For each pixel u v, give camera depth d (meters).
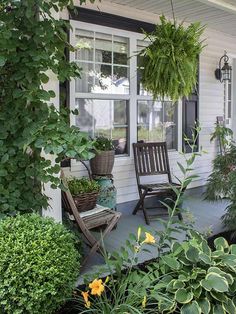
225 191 3.51
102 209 3.15
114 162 4.35
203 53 5.52
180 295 1.86
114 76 4.38
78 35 4.00
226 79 5.78
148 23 4.62
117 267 2.07
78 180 3.29
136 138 4.68
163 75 3.49
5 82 2.39
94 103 4.25
